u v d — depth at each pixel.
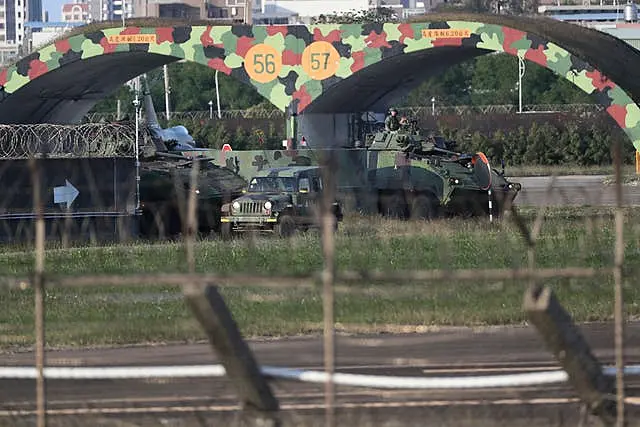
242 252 116.75
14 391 62.00
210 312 43.88
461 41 179.75
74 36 193.38
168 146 169.00
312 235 139.25
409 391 57.41
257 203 146.00
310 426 50.34
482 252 111.06
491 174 172.00
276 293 91.31
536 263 102.94
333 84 188.50
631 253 109.31
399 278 42.91
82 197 134.38
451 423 51.22
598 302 86.94
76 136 141.75
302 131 190.12
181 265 105.69
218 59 191.75
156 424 52.47
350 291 88.00
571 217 154.38
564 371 49.72
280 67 190.12
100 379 63.81
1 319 82.38
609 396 48.50
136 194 137.62
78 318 82.44
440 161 168.38
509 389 57.78
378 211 167.12
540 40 173.88
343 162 165.12
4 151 139.38
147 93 199.12
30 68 194.62
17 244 130.62
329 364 43.06
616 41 192.88
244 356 45.41
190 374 49.75
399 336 75.44
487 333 76.06
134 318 81.81
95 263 109.31
